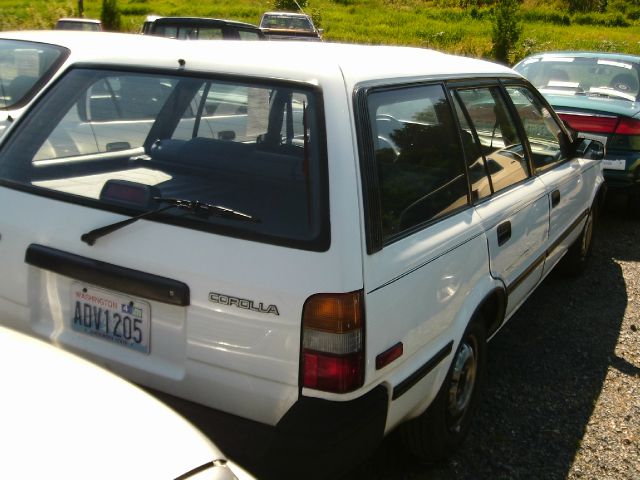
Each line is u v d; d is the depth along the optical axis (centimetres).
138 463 167
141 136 275
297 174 236
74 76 300
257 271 225
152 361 246
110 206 254
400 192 256
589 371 423
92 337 259
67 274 257
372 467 313
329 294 220
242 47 282
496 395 388
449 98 306
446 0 4866
